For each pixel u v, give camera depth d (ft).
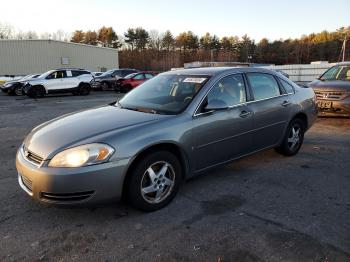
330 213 11.12
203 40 324.60
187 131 11.75
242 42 327.26
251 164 16.26
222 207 11.61
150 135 10.74
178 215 11.04
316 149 19.07
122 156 10.07
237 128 13.60
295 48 301.02
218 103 12.45
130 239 9.62
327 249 9.02
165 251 9.02
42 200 9.90
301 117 17.69
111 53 148.66
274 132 15.75
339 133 23.41
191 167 12.24
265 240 9.48
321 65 98.43
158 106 12.88
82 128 11.03
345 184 13.71
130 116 12.04
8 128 26.45
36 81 59.36
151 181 11.01
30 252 9.01
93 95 64.90
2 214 11.13
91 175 9.62
